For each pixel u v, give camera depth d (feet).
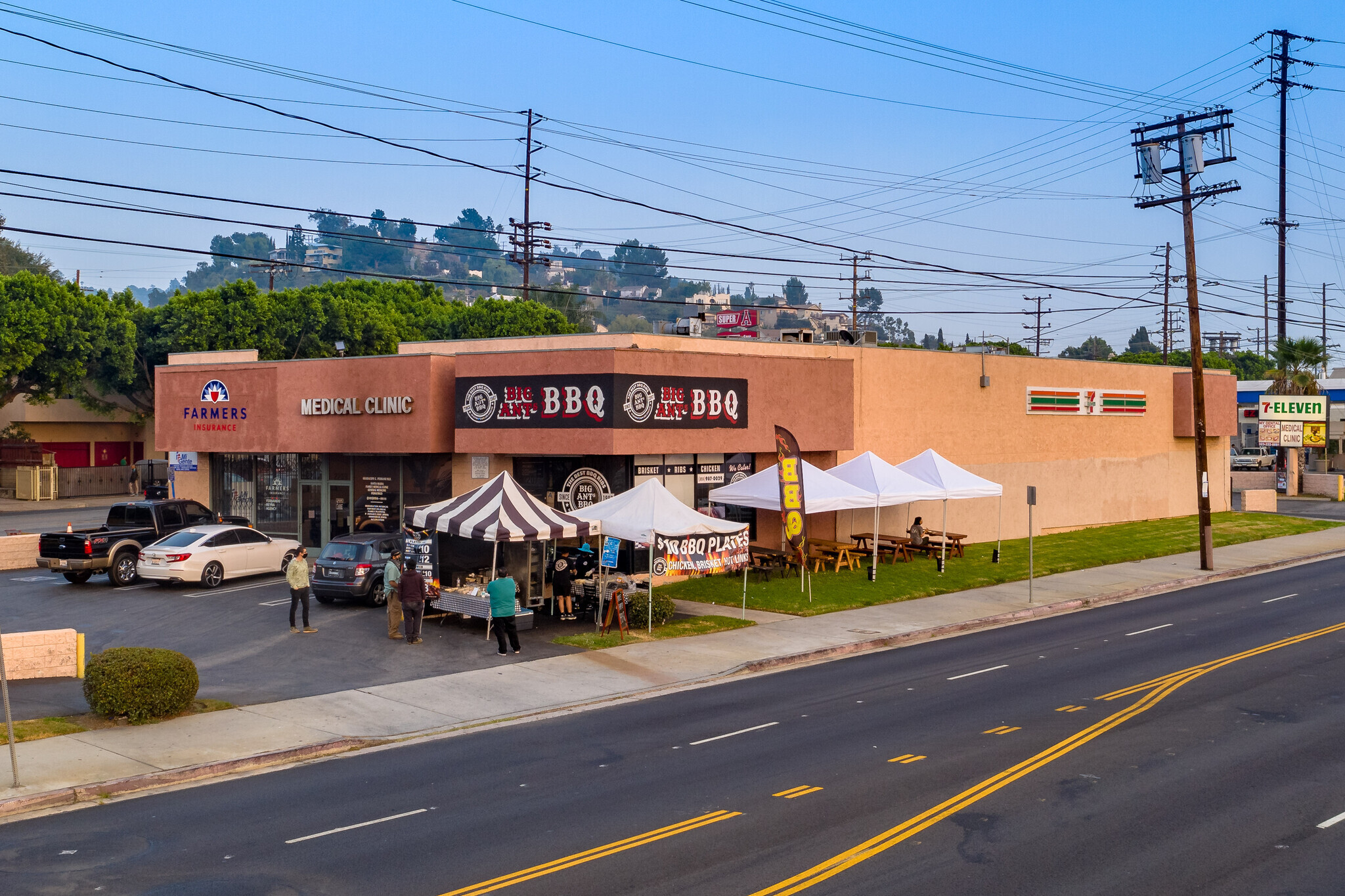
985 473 127.24
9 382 185.57
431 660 67.05
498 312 261.03
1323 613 84.38
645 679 62.85
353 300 271.90
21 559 106.32
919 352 118.42
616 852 34.71
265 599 86.89
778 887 31.68
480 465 99.50
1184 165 109.91
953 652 71.36
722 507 101.50
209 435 114.83
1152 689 58.90
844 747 47.75
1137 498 150.71
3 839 36.68
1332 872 32.89
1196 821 37.58
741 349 101.71
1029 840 35.73
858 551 109.09
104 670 51.08
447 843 35.78
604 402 88.63
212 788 42.93
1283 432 205.87
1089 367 141.69
